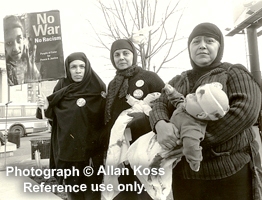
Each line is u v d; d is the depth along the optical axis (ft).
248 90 3.96
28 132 30.91
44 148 11.59
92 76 7.17
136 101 5.77
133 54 6.55
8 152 18.49
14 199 7.52
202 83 4.34
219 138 3.87
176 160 4.54
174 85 5.05
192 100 3.89
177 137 4.05
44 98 7.02
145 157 4.57
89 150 6.54
